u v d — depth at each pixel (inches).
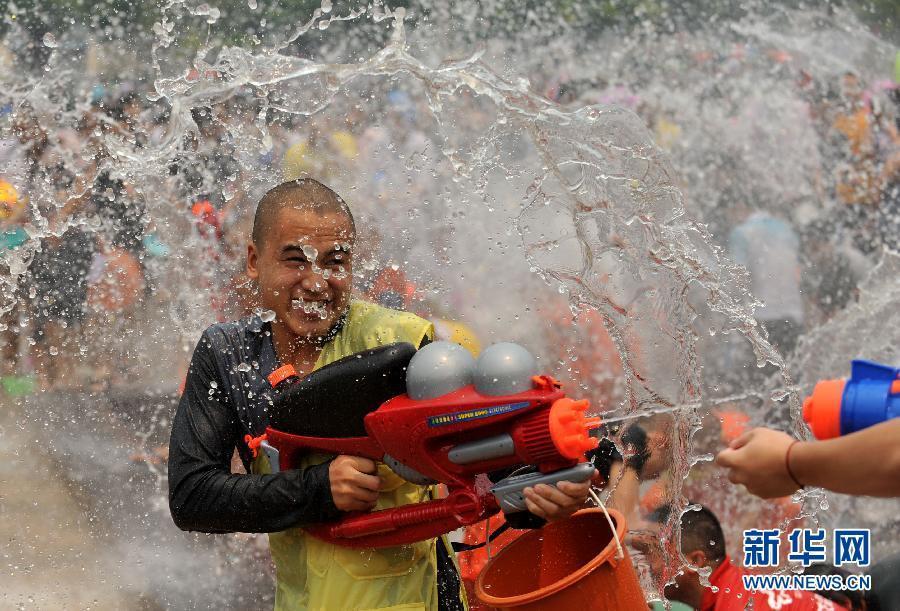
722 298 343.0
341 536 254.4
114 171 564.7
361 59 829.2
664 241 326.0
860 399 205.0
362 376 244.1
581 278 341.1
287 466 258.5
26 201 560.1
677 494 332.8
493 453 234.7
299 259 260.5
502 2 842.2
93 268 545.6
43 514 423.8
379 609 255.3
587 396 446.9
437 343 242.1
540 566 276.5
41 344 533.0
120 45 741.9
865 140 710.5
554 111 331.0
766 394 483.2
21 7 737.6
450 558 279.6
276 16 810.2
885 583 324.5
